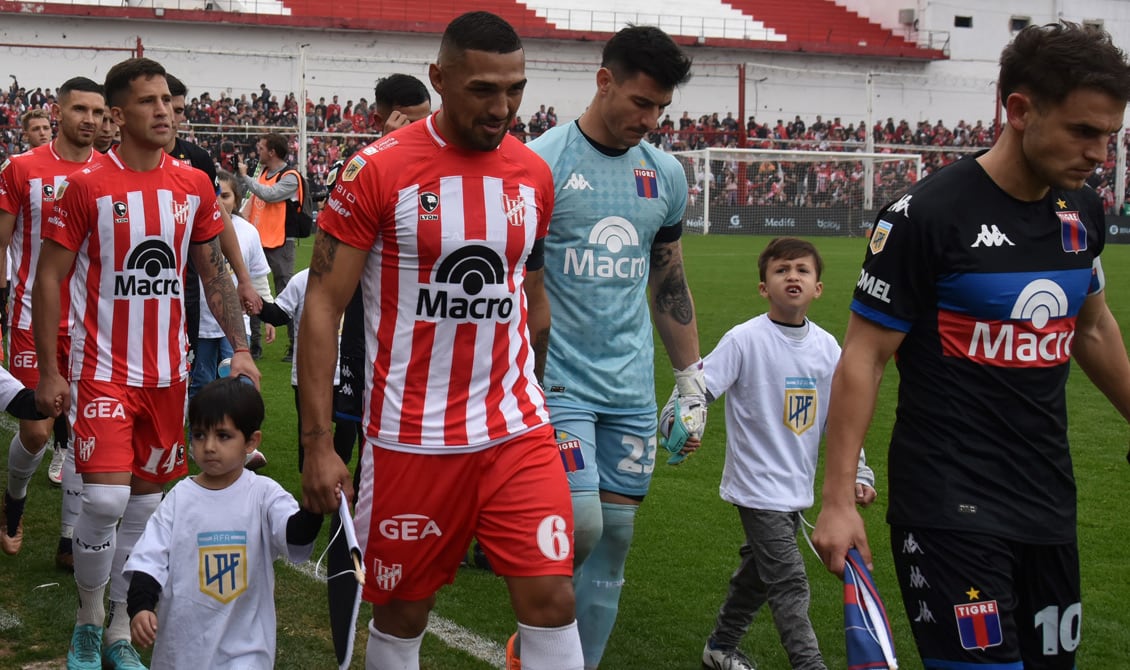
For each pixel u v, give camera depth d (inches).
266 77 1381.6
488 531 122.6
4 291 290.0
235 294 187.2
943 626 108.1
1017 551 110.0
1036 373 109.4
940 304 109.4
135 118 171.0
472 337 122.0
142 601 123.6
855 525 107.7
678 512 247.8
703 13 1665.8
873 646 101.7
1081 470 290.0
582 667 121.6
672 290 162.6
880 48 1604.3
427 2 1530.5
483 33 116.5
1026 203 108.9
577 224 152.9
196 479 132.0
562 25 1579.7
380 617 128.8
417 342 121.5
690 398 156.2
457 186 121.1
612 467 156.3
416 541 123.3
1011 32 1675.7
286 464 284.5
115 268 170.1
